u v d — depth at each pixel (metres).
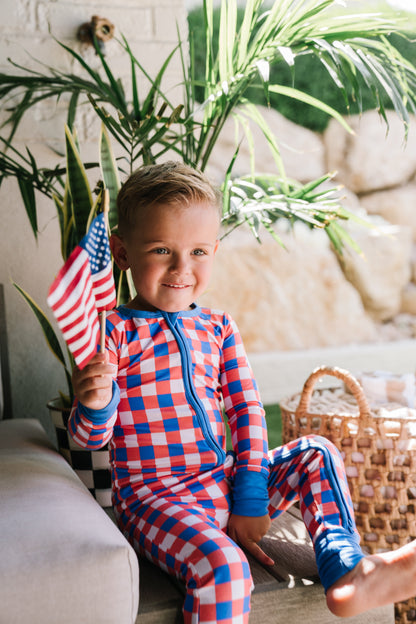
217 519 1.00
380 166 4.20
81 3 1.72
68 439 1.34
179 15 1.81
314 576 0.95
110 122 1.41
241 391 1.13
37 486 0.96
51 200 1.74
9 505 0.89
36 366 1.74
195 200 1.02
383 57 1.50
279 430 2.39
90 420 0.92
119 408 1.03
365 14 1.45
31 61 1.69
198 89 3.86
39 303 1.74
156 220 1.00
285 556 1.03
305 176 4.10
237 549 0.87
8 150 1.69
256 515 1.02
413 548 0.85
